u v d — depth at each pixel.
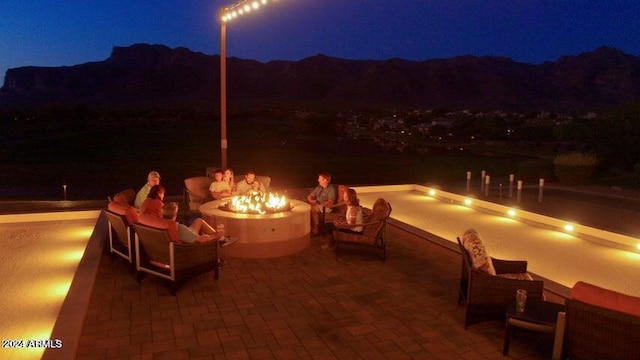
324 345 4.36
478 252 4.82
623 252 7.96
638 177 18.08
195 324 4.73
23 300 5.56
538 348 4.37
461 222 10.12
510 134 46.34
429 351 4.30
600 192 15.80
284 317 4.94
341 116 86.44
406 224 8.91
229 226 6.90
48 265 6.84
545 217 9.73
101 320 4.79
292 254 7.11
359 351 4.27
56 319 4.64
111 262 6.55
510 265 5.21
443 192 12.85
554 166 18.47
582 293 3.56
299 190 12.80
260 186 9.05
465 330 4.70
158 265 5.62
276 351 4.23
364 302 5.36
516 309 4.19
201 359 4.07
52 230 8.86
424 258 6.98
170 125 66.25
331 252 7.21
